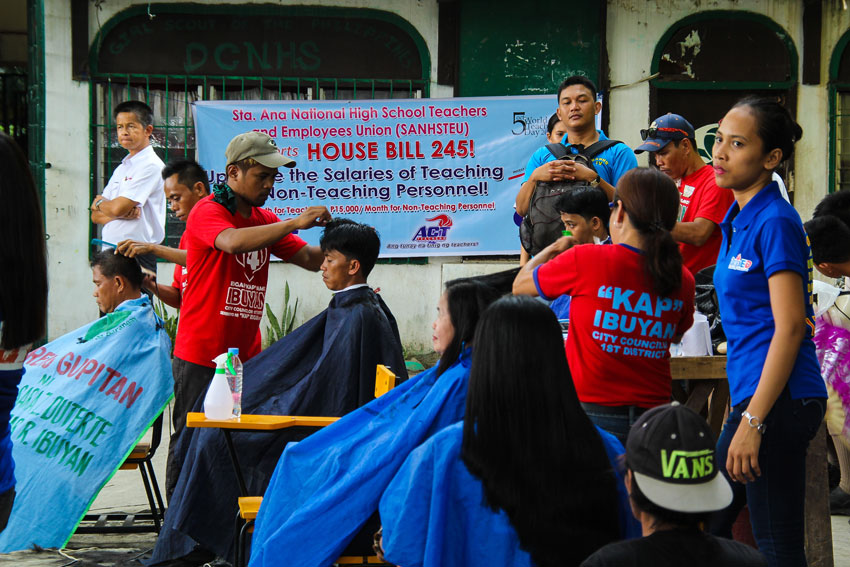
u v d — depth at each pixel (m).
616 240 2.99
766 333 2.77
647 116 8.59
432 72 8.48
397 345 3.79
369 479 2.67
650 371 2.93
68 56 8.21
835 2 8.55
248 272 4.22
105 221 6.43
